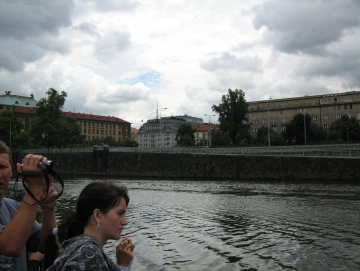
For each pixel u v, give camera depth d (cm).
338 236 1345
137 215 1845
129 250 338
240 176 5172
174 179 5197
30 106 14538
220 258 1063
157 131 17550
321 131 9581
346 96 11444
